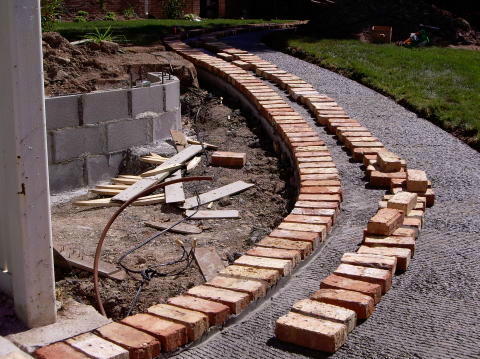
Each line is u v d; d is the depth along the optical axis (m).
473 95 5.64
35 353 1.93
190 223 3.71
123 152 4.67
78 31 8.69
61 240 3.44
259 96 5.49
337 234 2.97
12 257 2.18
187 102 6.06
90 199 4.24
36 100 2.05
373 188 3.61
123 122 4.63
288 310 2.26
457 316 2.15
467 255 2.66
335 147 4.39
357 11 9.79
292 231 2.86
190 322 2.03
